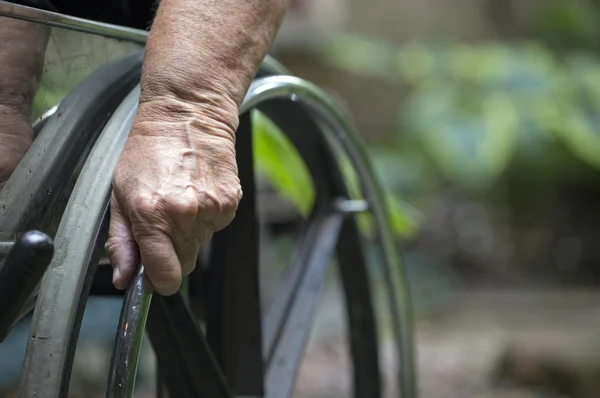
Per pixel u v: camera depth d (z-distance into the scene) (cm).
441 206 729
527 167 707
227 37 130
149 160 125
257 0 132
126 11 144
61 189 129
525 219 735
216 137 127
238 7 131
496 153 635
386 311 475
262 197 371
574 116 682
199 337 135
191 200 123
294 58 714
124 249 124
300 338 157
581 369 362
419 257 673
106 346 326
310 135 163
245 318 148
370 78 785
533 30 808
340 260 171
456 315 544
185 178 124
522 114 679
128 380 121
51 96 129
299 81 149
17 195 126
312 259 163
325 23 786
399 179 682
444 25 841
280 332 159
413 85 784
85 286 124
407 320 171
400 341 171
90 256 124
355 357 173
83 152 131
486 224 729
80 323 123
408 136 706
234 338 148
